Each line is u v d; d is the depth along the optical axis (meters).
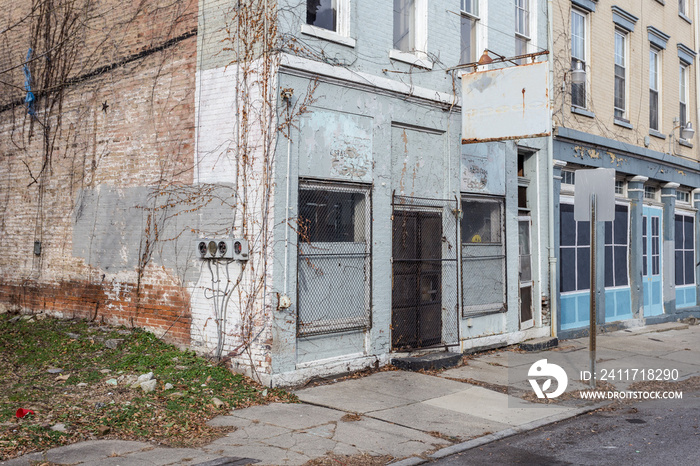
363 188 10.15
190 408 7.58
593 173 9.68
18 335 10.55
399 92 10.64
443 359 10.61
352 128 9.93
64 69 11.83
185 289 9.84
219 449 6.35
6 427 6.48
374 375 9.88
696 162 20.16
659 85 18.67
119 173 10.88
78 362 9.13
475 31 12.66
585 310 15.32
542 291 13.87
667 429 7.63
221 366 9.20
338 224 9.80
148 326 10.34
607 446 6.92
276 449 6.42
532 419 7.93
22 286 12.34
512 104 10.59
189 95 9.93
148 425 6.94
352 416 7.71
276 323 8.79
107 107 11.11
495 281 12.71
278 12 8.91
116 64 10.99
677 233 19.50
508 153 13.11
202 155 9.71
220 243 9.22
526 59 13.90
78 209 11.48
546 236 14.02
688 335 15.88
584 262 15.39
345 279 9.85
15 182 12.55
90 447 6.20
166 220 10.15
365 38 10.20
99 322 11.06
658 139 18.28
